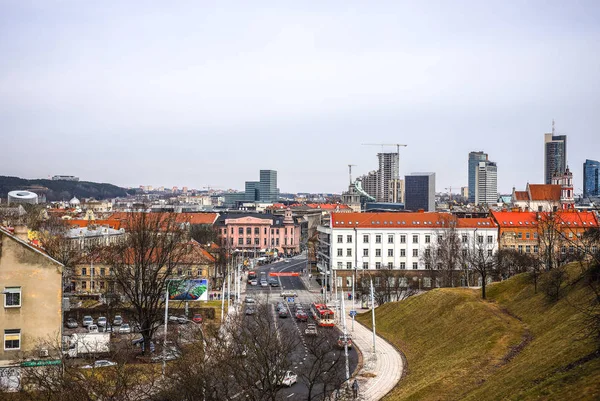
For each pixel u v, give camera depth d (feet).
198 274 529.45
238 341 247.09
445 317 341.82
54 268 216.54
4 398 192.13
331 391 231.09
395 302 426.10
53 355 210.18
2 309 211.00
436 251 557.74
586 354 197.67
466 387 225.56
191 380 200.44
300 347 327.06
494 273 497.05
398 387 256.73
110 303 419.74
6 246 212.02
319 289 610.65
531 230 606.55
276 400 214.07
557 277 303.89
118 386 189.88
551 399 171.32
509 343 266.16
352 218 603.67
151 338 320.29
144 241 354.33
